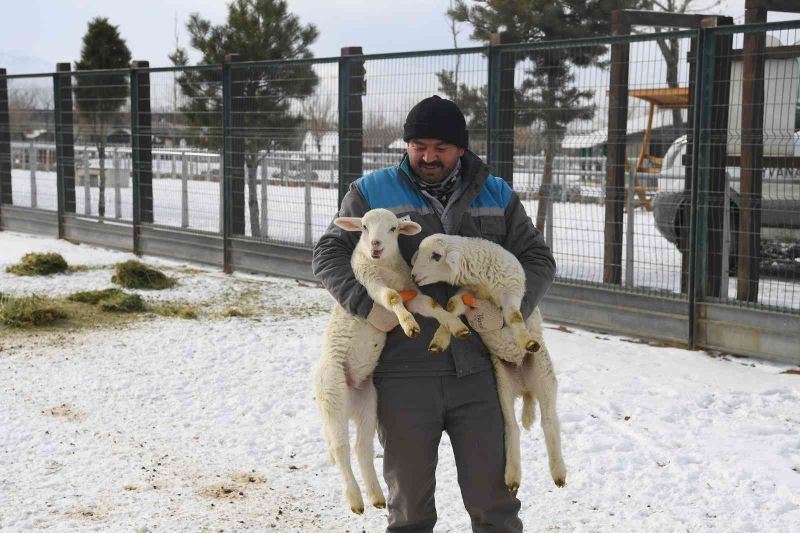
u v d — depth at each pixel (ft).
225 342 27.50
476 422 11.83
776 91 27.43
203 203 42.52
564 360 24.88
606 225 29.40
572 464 17.53
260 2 52.42
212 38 52.90
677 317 26.71
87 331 29.14
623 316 28.07
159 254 44.34
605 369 24.00
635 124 33.91
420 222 12.28
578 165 29.81
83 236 48.93
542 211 30.58
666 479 16.66
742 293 26.61
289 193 37.86
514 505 12.12
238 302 33.96
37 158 53.36
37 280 37.50
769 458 17.47
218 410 21.24
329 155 35.81
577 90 29.66
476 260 11.55
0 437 19.29
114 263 42.29
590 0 44.42
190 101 42.78
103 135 48.01
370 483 11.86
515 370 12.55
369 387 12.15
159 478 17.13
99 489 16.53
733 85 30.19
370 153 33.99
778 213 28.12
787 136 26.05
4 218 54.65
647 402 21.11
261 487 16.76
